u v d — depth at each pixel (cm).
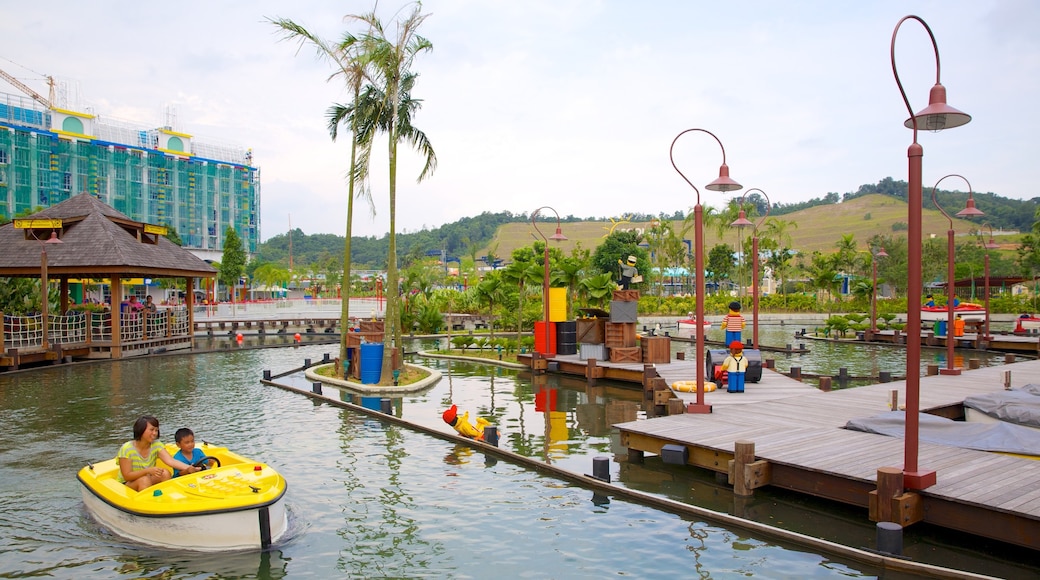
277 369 2645
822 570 737
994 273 9438
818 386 2155
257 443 1353
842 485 900
